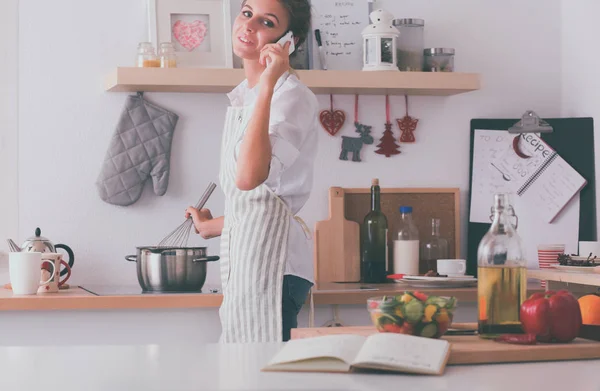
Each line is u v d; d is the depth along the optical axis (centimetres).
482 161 351
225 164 250
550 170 346
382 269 330
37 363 140
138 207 329
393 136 349
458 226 350
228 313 243
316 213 341
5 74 323
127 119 326
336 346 136
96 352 152
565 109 359
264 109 217
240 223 243
